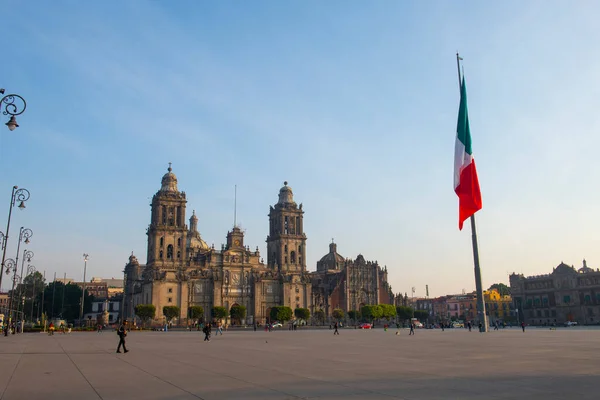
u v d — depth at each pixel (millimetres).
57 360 36562
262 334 102875
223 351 46062
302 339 74188
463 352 40500
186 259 198125
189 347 53125
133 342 66062
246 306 199125
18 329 117750
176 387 22203
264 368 29828
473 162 64812
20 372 28531
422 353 40531
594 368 27375
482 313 80438
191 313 176875
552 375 24547
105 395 20250
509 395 19062
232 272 199625
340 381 23594
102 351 46812
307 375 26078
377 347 50438
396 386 21812
